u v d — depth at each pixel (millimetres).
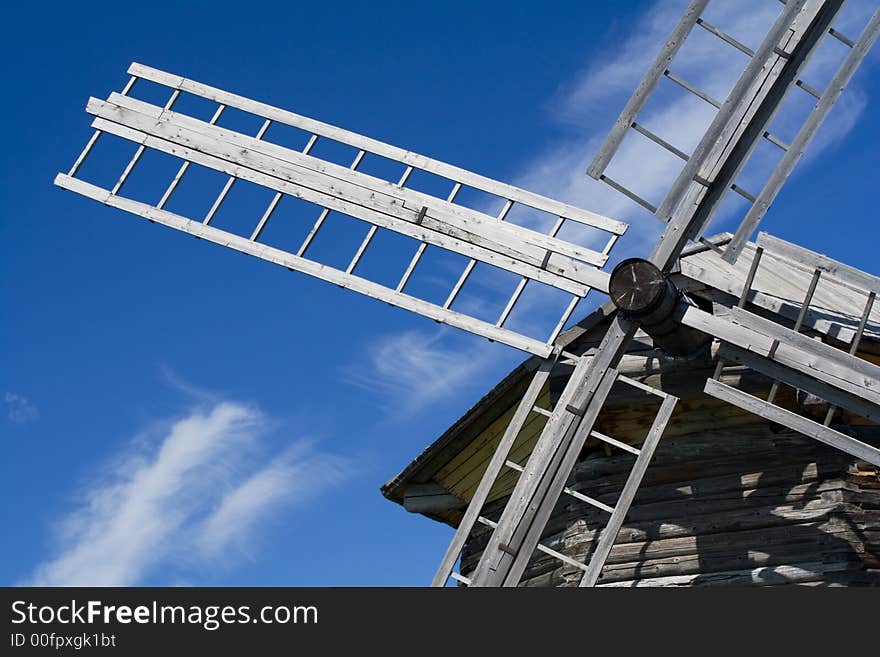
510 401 11734
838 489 10977
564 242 10773
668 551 11180
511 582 10250
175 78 12172
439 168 11234
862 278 10258
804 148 10094
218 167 11672
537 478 10359
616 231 10656
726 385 10344
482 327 10766
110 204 11773
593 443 11516
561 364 11195
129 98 12141
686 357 11039
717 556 11062
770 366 10297
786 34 10102
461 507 13211
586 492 11508
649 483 11422
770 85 10109
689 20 10383
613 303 10477
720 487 11258
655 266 10242
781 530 11008
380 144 11445
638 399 11148
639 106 10461
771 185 10117
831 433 10086
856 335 10180
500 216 10984
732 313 10383
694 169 10289
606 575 11227
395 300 10961
